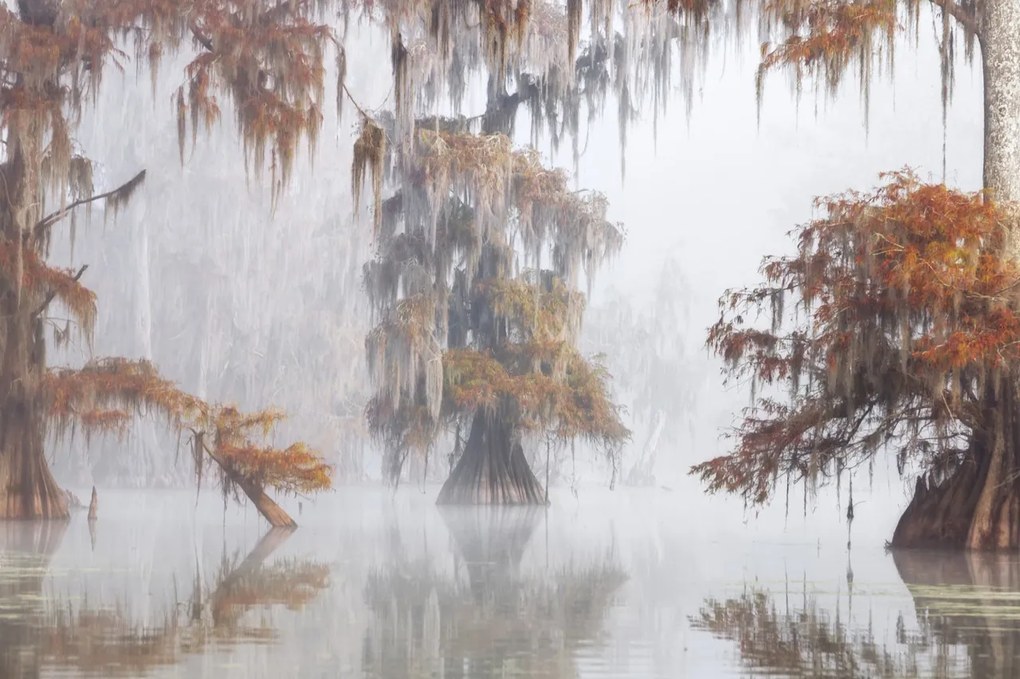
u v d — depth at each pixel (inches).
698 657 829.2
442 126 3924.7
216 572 1439.5
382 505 3838.6
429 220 3735.2
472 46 3747.5
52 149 2696.9
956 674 759.7
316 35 2893.7
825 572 1457.9
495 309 3799.2
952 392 1692.9
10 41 2657.5
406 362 3570.4
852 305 1745.8
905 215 1696.6
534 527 2564.0
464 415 3914.9
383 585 1299.2
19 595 1181.7
